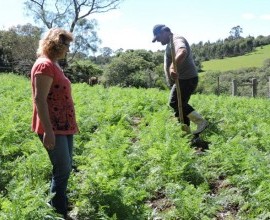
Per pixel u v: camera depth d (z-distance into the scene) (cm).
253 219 569
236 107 1404
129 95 1542
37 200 526
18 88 1809
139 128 1039
